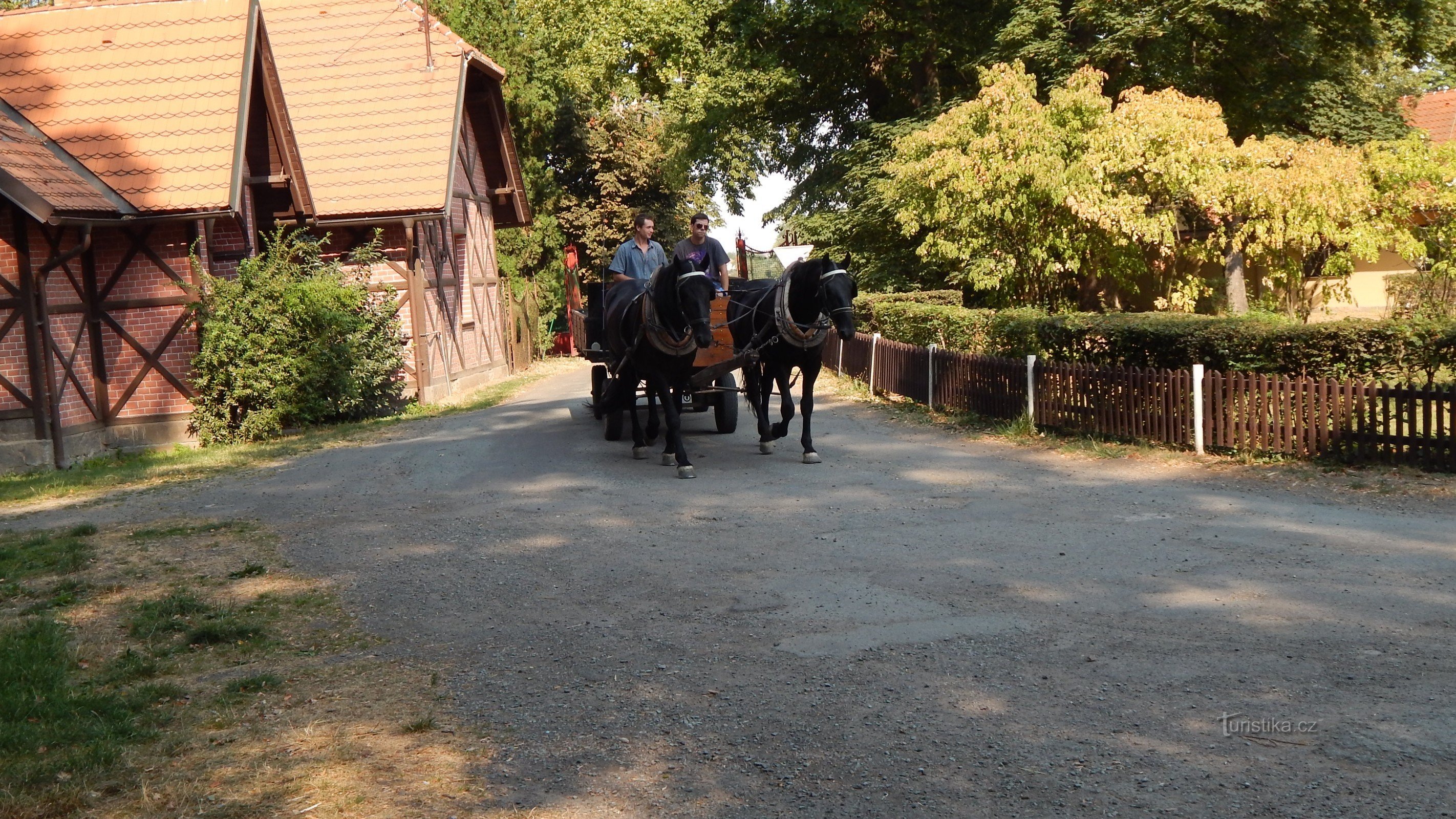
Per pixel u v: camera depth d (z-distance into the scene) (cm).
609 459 1235
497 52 3534
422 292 2172
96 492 1245
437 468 1244
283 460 1415
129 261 1756
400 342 2030
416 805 424
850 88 3544
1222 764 430
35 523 1059
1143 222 2186
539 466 1212
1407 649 543
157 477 1339
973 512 904
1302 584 660
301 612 705
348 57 2431
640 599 698
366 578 781
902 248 3139
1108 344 1278
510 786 439
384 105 2298
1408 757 427
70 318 1691
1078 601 648
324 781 447
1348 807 392
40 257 1600
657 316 1091
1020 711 491
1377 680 505
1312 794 403
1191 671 528
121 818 419
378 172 2161
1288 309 2742
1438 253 2564
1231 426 1074
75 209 1559
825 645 591
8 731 498
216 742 493
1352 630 574
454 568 800
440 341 2327
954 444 1266
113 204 1670
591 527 906
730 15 3244
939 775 434
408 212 2081
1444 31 2961
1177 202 2350
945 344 1762
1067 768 434
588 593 717
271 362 1758
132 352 1762
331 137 2248
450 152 2180
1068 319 1351
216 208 1697
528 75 3697
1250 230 2236
